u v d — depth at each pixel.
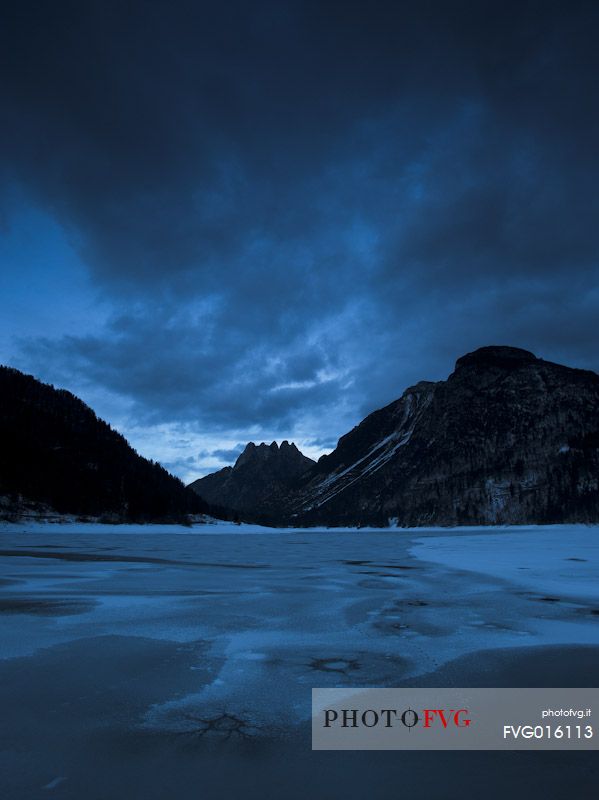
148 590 23.42
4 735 7.66
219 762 6.86
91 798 5.93
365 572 32.22
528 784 6.32
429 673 10.71
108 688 9.77
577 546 60.88
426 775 6.54
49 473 160.38
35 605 19.17
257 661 11.61
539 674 10.59
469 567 35.12
